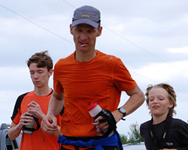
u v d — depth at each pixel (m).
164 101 4.08
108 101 3.31
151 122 4.14
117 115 3.27
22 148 4.52
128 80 3.35
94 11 3.21
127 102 3.40
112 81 3.31
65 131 3.44
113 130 3.24
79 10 3.22
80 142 3.28
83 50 3.21
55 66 3.45
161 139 4.00
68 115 3.40
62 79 3.40
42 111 4.54
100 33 3.38
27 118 4.36
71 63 3.34
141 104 3.45
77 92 3.30
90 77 3.28
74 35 3.24
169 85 4.16
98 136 3.31
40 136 4.45
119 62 3.30
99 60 3.28
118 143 3.50
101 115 3.12
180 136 3.96
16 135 4.59
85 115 3.30
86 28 3.18
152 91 4.15
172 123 4.00
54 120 3.75
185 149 3.95
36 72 4.52
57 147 4.45
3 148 5.66
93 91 3.28
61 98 3.86
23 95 4.73
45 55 4.64
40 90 4.60
